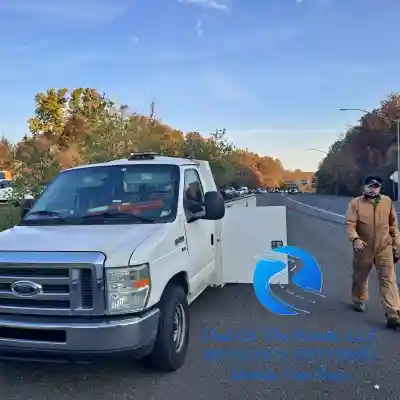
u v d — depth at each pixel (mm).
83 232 4496
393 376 4531
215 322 6211
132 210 5020
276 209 7383
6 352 4000
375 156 64750
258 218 7348
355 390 4246
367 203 6129
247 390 4266
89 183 5402
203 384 4395
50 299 3918
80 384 4438
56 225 4898
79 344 3832
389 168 56094
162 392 4246
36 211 5223
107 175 5461
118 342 3857
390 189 54219
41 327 3863
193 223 5449
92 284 3863
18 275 3980
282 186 134500
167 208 5031
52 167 15062
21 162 15953
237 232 7359
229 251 7367
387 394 4164
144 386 4367
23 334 3959
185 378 4527
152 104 24609
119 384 4422
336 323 6152
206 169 6746
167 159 5926
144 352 4059
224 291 7848
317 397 4117
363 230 6141
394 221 6156
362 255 6211
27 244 4176
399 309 5902
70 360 3928
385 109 62438
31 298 3941
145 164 5570
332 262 10617
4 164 39031
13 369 4797
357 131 67625
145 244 4191
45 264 3906
